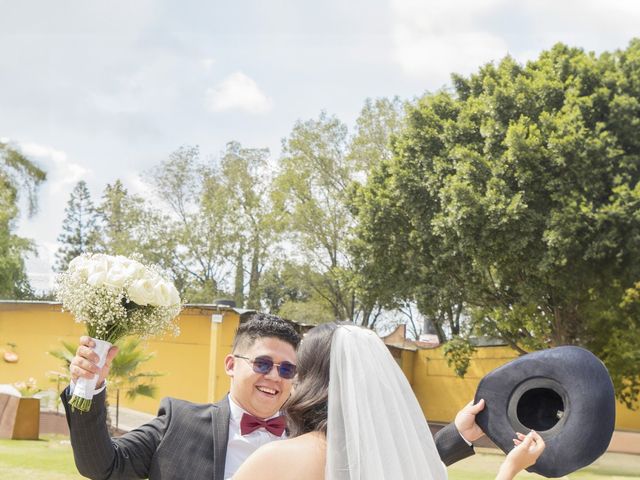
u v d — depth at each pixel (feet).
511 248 75.97
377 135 131.85
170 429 11.29
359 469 7.29
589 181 75.82
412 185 86.28
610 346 79.15
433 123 88.94
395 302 95.91
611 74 81.87
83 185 208.44
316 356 7.95
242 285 150.00
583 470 63.21
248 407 11.44
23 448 52.54
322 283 138.72
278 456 7.39
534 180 76.84
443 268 86.17
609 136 78.79
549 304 83.61
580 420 7.94
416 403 8.15
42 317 84.38
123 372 56.90
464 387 109.91
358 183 97.19
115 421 72.69
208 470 11.02
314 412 7.77
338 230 132.98
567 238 72.90
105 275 10.68
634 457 75.25
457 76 93.20
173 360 83.92
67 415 10.44
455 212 77.46
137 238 149.18
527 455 8.01
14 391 59.41
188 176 153.07
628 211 73.05
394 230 89.97
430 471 7.83
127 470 10.84
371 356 7.81
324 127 136.26
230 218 146.30
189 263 147.74
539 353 8.34
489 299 86.17
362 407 7.52
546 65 85.87
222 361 81.51
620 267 76.59
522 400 8.48
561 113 80.02
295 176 135.74
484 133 81.20
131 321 10.85
